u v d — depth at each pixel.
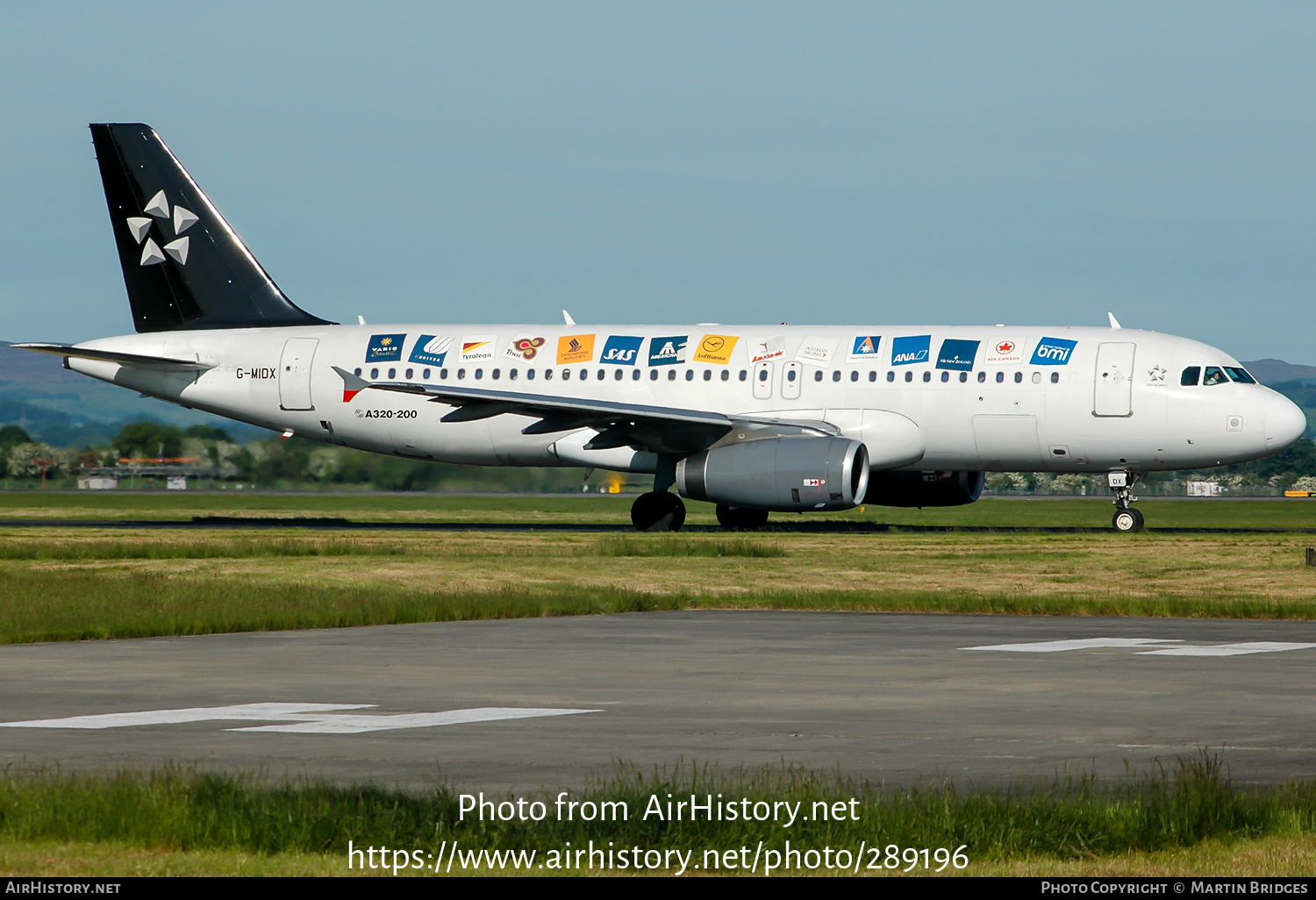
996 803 31.97
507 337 144.25
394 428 146.12
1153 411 128.12
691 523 169.12
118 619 72.69
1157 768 37.59
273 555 111.88
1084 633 70.31
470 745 40.88
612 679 54.78
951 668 57.84
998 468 135.00
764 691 51.41
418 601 81.50
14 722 44.75
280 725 44.06
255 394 148.88
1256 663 58.91
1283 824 31.88
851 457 124.44
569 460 143.50
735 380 136.25
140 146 151.88
